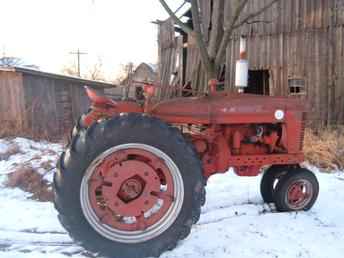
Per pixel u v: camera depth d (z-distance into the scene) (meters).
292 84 11.02
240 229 3.52
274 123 3.86
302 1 10.56
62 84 11.31
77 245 3.21
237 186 4.91
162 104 3.32
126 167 2.94
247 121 3.59
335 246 3.22
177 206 2.99
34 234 3.41
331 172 6.09
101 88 12.97
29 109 10.16
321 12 10.25
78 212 2.82
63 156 2.91
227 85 11.95
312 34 10.44
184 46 13.42
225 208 4.05
